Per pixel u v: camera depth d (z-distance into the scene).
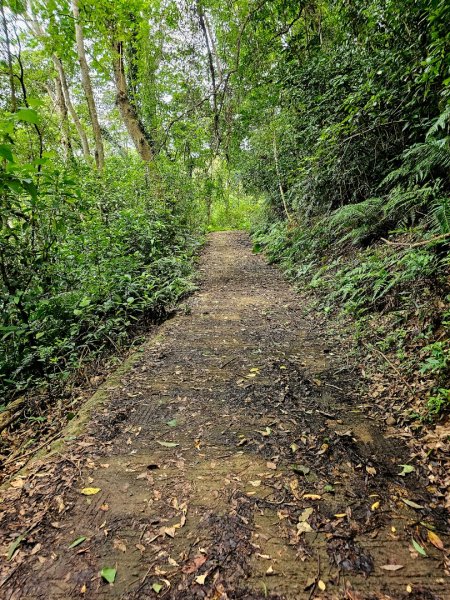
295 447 2.09
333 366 3.09
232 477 1.88
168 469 1.96
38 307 3.84
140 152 9.69
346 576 1.34
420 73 3.66
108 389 2.92
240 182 12.98
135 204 7.93
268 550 1.46
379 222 4.66
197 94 8.21
